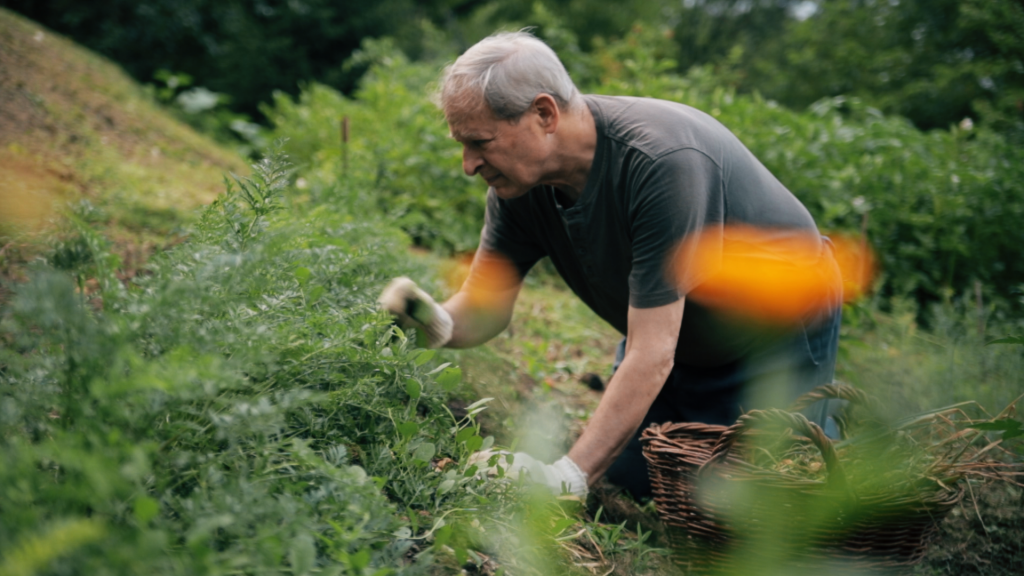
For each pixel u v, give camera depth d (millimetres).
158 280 1233
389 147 5355
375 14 12836
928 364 2986
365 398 1628
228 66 11445
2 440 1049
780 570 835
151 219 3461
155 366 958
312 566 1071
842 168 5766
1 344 1301
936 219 5387
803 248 2238
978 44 11945
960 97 11500
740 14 23797
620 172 1898
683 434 1922
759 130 5582
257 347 1164
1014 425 1570
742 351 2365
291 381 1444
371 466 1583
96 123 5305
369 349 1610
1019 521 2176
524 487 1619
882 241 5301
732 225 2059
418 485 1564
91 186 3699
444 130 5418
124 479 904
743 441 1631
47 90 5445
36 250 2322
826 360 2480
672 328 1874
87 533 751
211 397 1087
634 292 1887
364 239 2797
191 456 1130
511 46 1815
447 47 13766
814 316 2383
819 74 14328
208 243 1435
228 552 1033
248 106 11766
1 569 763
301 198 3541
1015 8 10992
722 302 2189
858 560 1504
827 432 2598
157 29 10953
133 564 832
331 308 1720
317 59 12805
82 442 988
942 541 2152
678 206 1818
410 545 1289
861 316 4320
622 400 1839
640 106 1955
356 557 1103
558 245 2254
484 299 2408
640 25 9719
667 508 1820
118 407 987
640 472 2391
